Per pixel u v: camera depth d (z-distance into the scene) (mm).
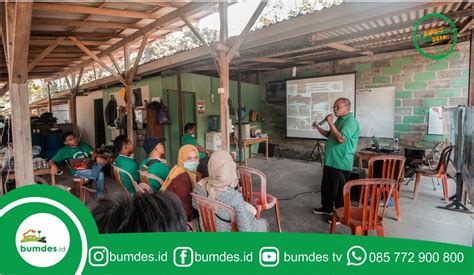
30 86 13266
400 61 5770
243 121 7281
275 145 7801
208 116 6543
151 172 2545
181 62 4480
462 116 3279
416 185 3988
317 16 2857
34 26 3877
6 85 5496
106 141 7617
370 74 6133
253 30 3418
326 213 3467
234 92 7262
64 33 4348
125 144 2918
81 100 8898
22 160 2674
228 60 3473
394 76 5855
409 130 5758
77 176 3662
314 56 5504
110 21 4016
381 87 6020
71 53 5664
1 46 4418
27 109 2656
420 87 5586
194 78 6207
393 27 3395
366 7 2541
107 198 870
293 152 7422
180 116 5684
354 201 3891
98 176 3580
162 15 3869
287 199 4074
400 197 4043
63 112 11383
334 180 3330
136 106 6391
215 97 6773
